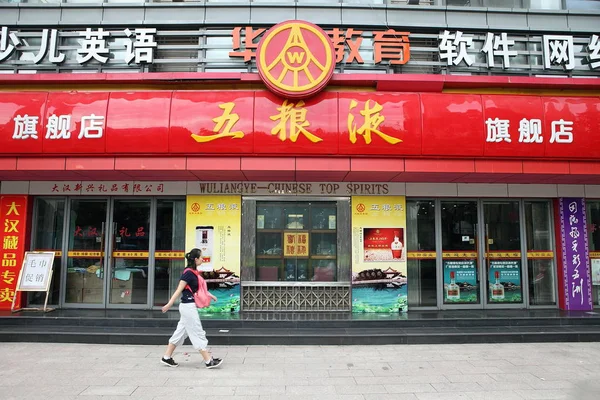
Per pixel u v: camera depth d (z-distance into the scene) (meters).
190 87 7.15
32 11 7.85
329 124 6.94
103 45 7.68
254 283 7.95
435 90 7.18
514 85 7.16
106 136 6.87
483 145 7.02
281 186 8.12
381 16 7.96
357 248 8.04
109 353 5.99
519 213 8.52
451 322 7.17
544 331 6.87
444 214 8.45
